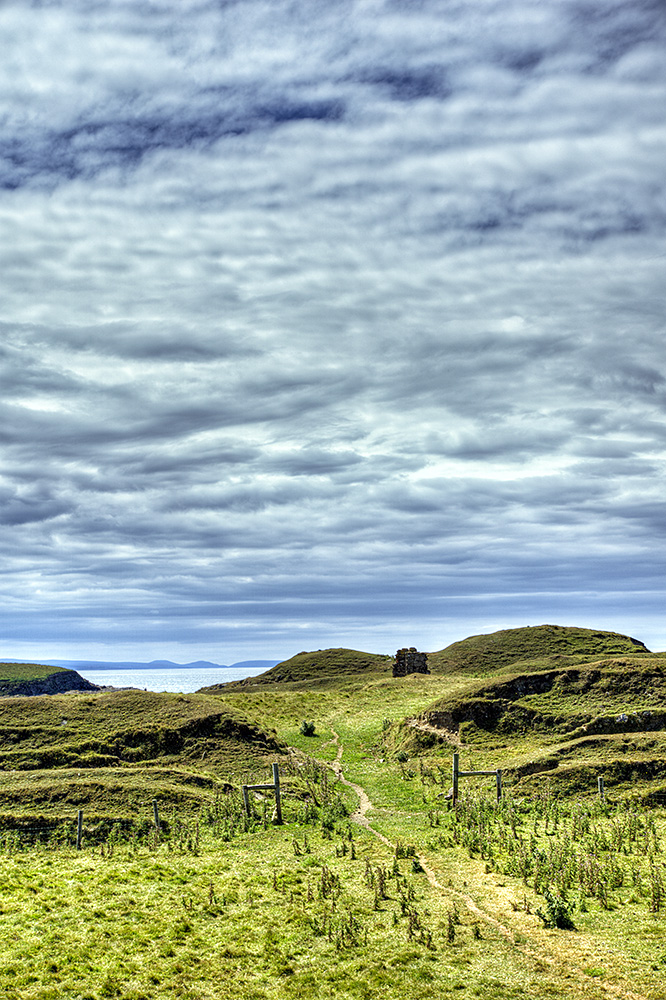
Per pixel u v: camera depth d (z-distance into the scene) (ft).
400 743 193.57
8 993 61.57
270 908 82.43
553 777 144.97
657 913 74.90
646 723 169.78
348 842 114.32
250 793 150.10
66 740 183.93
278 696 266.16
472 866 96.37
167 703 209.77
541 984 61.57
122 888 90.68
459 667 376.89
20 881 93.81
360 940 71.82
